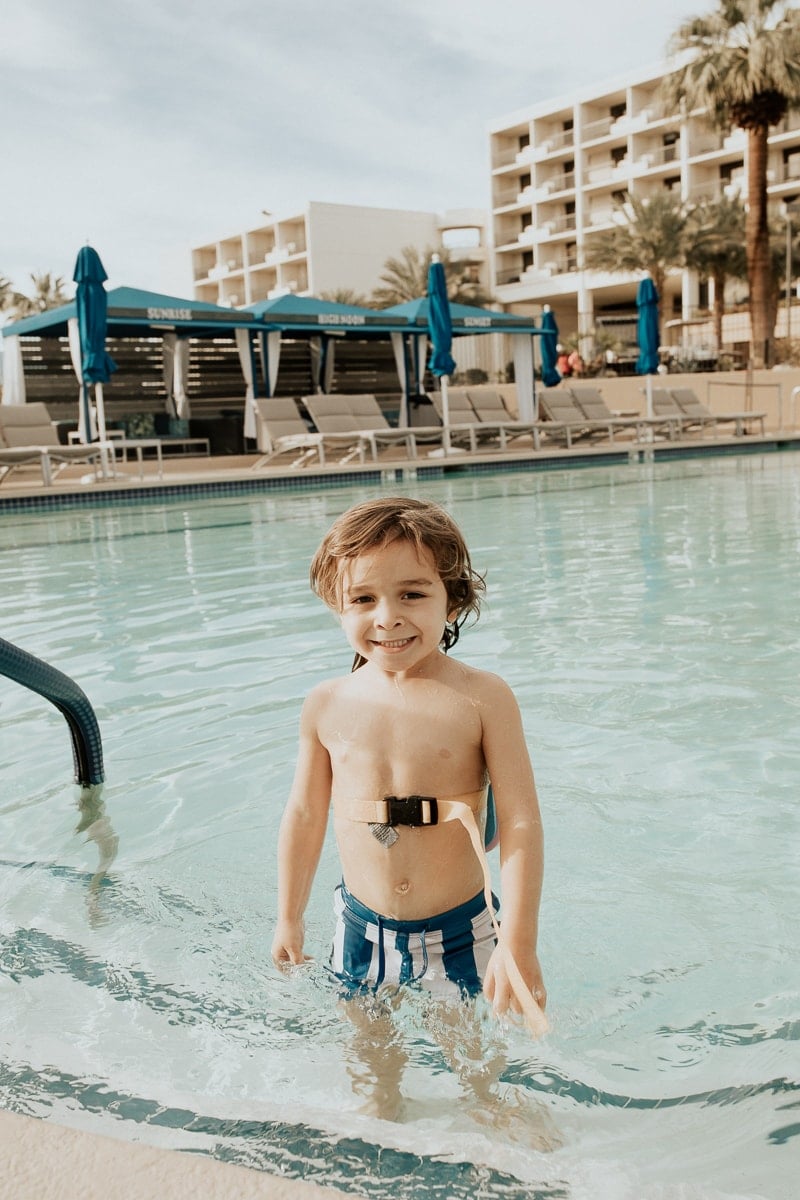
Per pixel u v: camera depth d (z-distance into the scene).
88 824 2.47
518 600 5.11
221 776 2.77
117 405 18.53
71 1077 1.46
